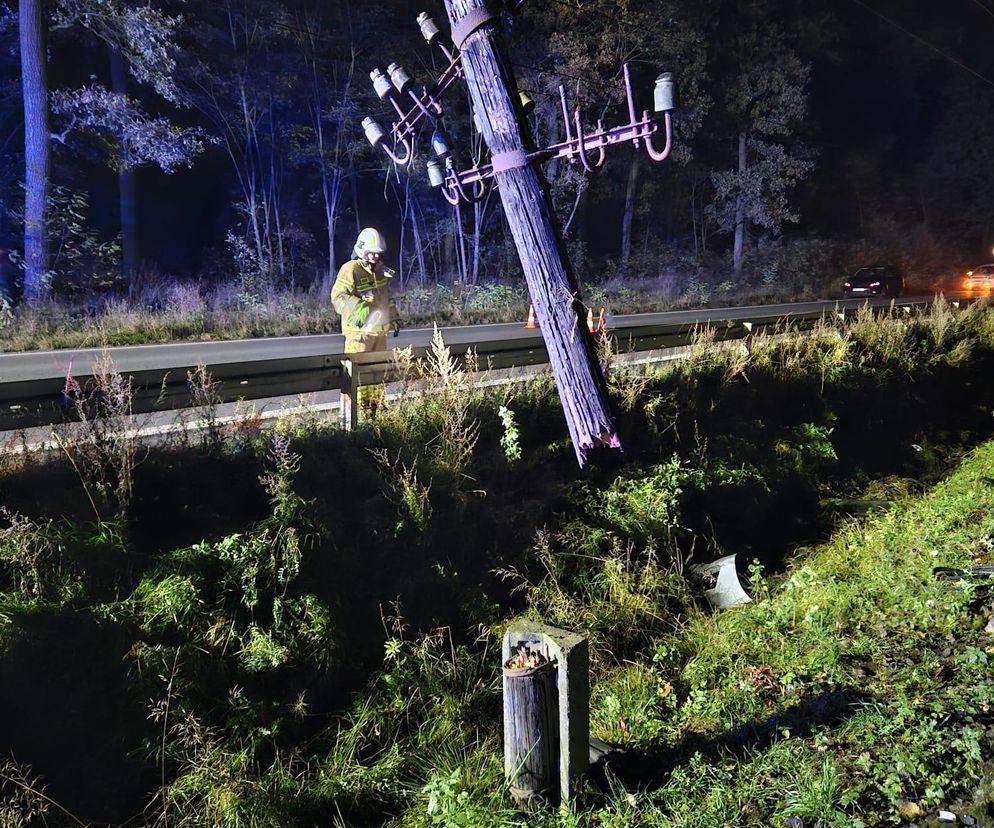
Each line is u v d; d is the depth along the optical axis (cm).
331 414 680
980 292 2892
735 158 3644
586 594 621
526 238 336
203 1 2116
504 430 705
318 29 2267
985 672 406
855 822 309
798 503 860
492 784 391
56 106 1827
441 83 382
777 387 975
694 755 385
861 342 1180
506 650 362
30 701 382
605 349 804
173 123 2455
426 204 2720
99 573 448
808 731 388
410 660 515
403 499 584
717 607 651
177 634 441
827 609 536
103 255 1900
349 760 439
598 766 386
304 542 509
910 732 361
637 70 2764
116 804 386
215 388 566
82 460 496
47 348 1420
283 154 2473
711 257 3709
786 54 3372
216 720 428
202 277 2311
